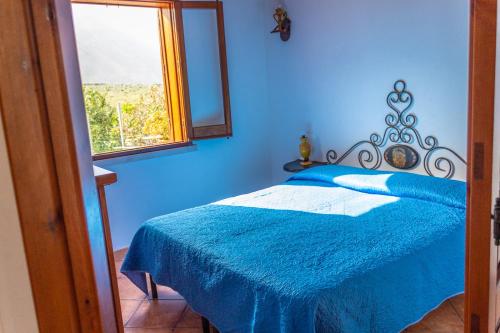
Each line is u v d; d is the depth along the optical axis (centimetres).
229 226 246
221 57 385
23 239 70
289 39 399
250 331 182
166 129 392
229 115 398
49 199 70
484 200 110
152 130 387
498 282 116
